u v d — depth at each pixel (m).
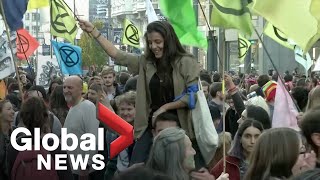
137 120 7.51
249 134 7.04
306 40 7.79
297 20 7.81
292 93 10.54
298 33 7.81
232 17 7.85
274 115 8.48
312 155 5.45
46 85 24.55
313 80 16.17
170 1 8.66
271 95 11.98
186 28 8.73
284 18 7.80
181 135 5.72
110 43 7.87
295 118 8.43
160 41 7.36
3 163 8.14
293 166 5.43
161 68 7.45
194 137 7.35
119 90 16.31
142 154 7.44
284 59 44.16
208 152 7.29
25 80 17.59
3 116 8.70
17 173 7.51
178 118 7.33
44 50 33.34
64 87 10.14
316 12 7.46
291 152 5.41
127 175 3.47
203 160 7.36
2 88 14.34
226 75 10.51
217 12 7.88
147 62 7.55
